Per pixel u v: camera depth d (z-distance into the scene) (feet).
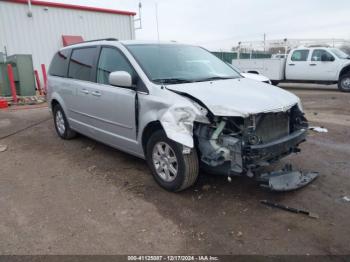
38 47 50.90
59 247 9.36
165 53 14.90
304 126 12.69
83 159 16.87
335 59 46.55
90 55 16.70
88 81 16.44
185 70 14.46
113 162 16.17
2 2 46.29
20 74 38.22
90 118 16.63
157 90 12.23
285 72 51.88
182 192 12.54
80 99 17.08
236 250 9.00
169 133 10.87
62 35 53.31
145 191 12.75
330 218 10.46
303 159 15.88
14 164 16.62
